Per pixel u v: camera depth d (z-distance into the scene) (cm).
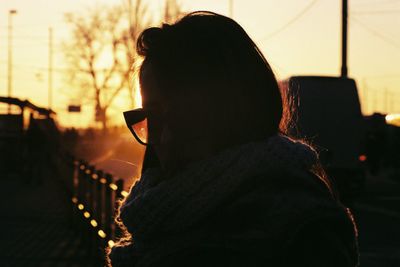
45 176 2664
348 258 123
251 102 137
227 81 136
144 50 143
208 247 127
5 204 1736
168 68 139
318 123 1878
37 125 2452
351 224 126
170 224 133
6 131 2709
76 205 1219
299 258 121
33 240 1127
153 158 165
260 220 125
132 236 142
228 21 141
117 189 664
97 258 824
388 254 1090
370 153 3262
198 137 138
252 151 132
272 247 121
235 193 130
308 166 136
